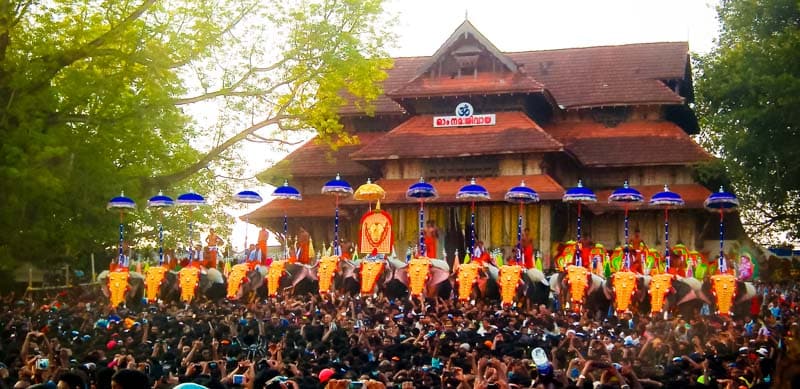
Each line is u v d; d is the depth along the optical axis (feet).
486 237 193.88
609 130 216.95
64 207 145.48
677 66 223.92
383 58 183.52
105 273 156.46
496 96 205.36
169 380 62.03
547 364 64.18
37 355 75.66
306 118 180.55
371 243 160.76
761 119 173.78
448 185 200.54
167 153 163.53
